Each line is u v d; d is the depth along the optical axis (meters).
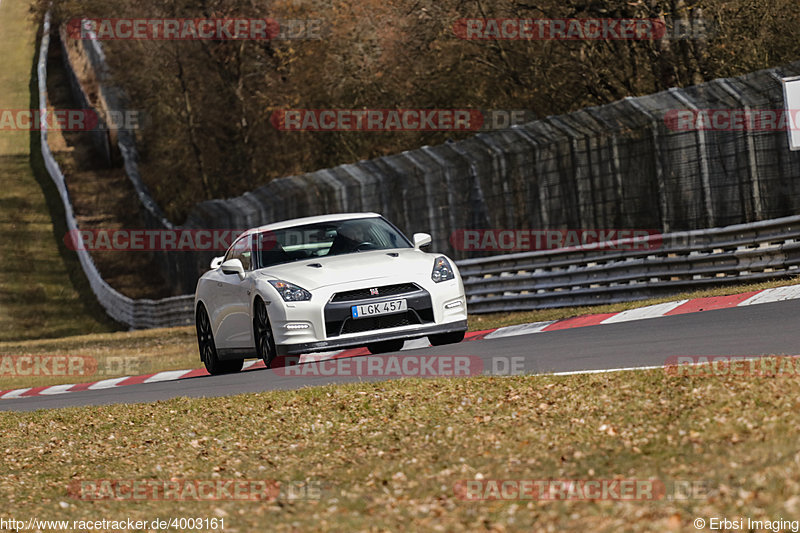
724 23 86.62
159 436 29.97
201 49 178.62
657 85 96.12
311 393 32.09
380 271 40.00
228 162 178.00
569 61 102.62
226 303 44.47
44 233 187.12
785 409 20.48
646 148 61.41
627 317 48.88
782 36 84.75
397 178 80.75
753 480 16.03
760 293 45.72
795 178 53.28
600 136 64.25
